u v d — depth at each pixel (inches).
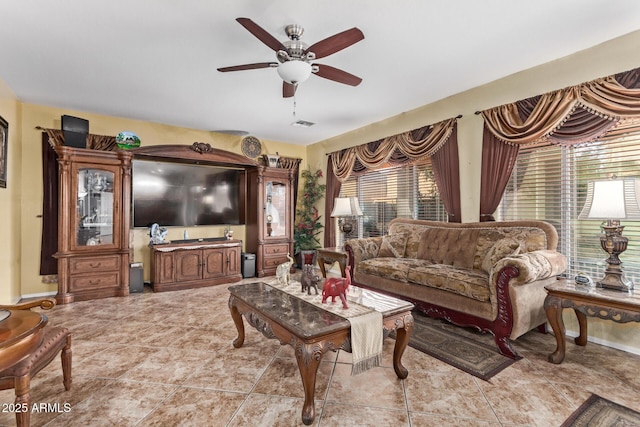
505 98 126.4
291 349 98.0
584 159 108.2
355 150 197.0
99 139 168.9
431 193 159.6
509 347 92.0
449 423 63.2
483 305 98.0
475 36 96.9
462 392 74.2
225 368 85.9
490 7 82.8
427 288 116.0
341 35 77.1
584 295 81.9
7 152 135.4
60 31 93.1
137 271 167.2
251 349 98.0
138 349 97.7
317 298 86.6
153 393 73.8
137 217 178.7
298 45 88.8
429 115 156.5
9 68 117.3
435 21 89.0
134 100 150.6
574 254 110.7
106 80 128.0
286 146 242.5
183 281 175.3
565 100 106.2
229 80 128.2
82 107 160.7
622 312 76.2
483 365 87.3
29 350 58.4
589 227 107.2
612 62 99.0
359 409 67.8
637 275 97.0
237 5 81.5
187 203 196.1
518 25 91.1
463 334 110.5
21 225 153.6
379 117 178.4
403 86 135.0
